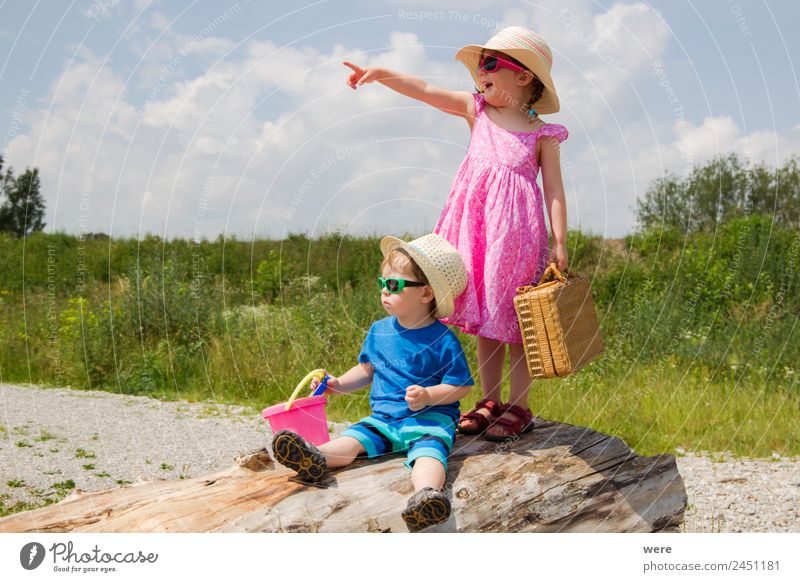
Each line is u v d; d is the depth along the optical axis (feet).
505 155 11.75
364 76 12.80
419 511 8.68
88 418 24.86
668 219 43.29
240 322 32.14
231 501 9.52
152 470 19.06
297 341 29.60
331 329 29.50
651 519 10.73
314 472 9.57
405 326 11.10
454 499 9.72
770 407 25.35
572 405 25.11
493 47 11.87
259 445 21.61
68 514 9.66
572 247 40.52
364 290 31.71
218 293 36.65
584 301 11.19
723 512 16.10
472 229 11.78
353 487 9.61
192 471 19.04
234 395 28.45
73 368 31.58
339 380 11.11
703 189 43.39
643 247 40.83
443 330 10.97
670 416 24.41
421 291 10.87
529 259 11.53
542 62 11.83
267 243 39.75
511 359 11.89
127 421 24.48
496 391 12.16
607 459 11.00
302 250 37.58
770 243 36.47
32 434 22.53
